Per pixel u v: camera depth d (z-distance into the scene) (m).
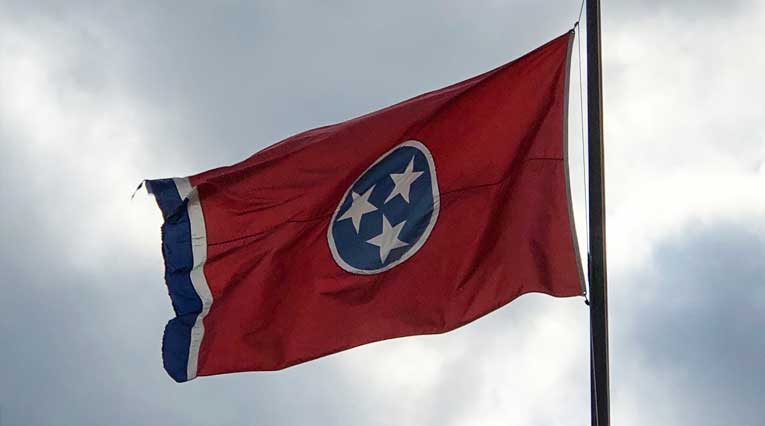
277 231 12.17
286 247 12.16
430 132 12.21
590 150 10.67
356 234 12.15
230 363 12.12
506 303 11.83
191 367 12.10
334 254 12.16
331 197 12.21
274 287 12.14
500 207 12.03
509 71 12.11
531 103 12.11
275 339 12.12
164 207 12.19
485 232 12.01
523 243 11.89
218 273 12.16
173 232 12.13
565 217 11.85
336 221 12.20
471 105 12.17
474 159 12.15
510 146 12.10
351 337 12.04
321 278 12.13
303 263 12.19
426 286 12.01
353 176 12.22
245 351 12.12
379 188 12.21
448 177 12.14
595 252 10.35
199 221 12.14
